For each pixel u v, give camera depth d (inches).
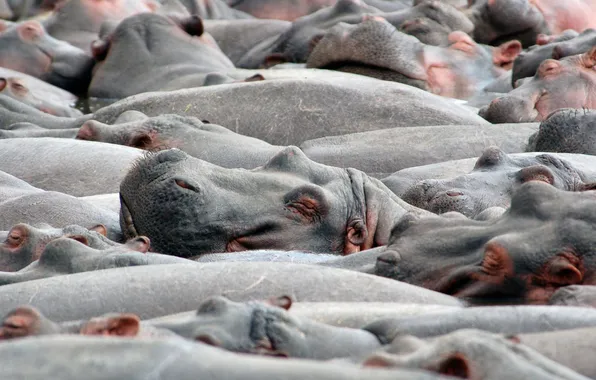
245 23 2484.0
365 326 684.7
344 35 1911.9
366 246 1029.8
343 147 1422.2
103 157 1346.0
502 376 518.0
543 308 693.9
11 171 1349.7
